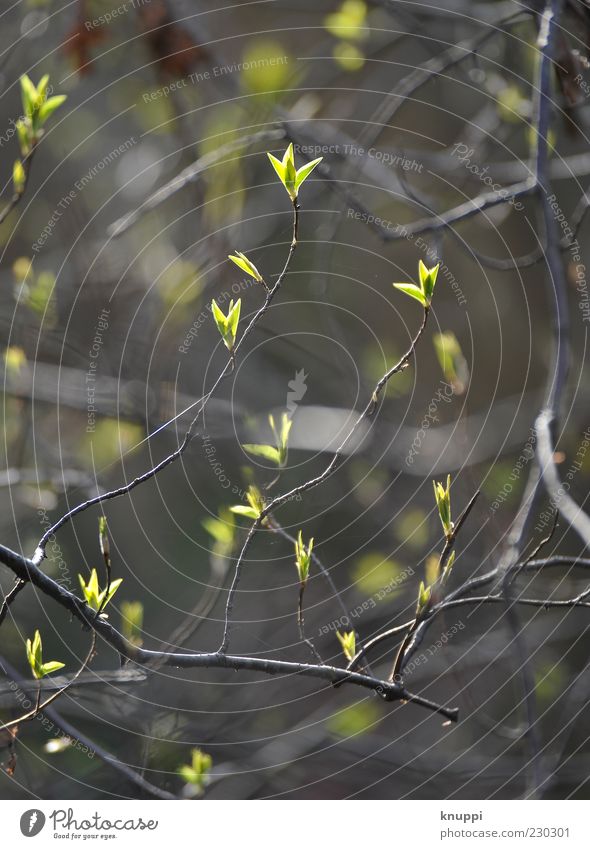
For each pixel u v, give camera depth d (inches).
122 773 67.2
